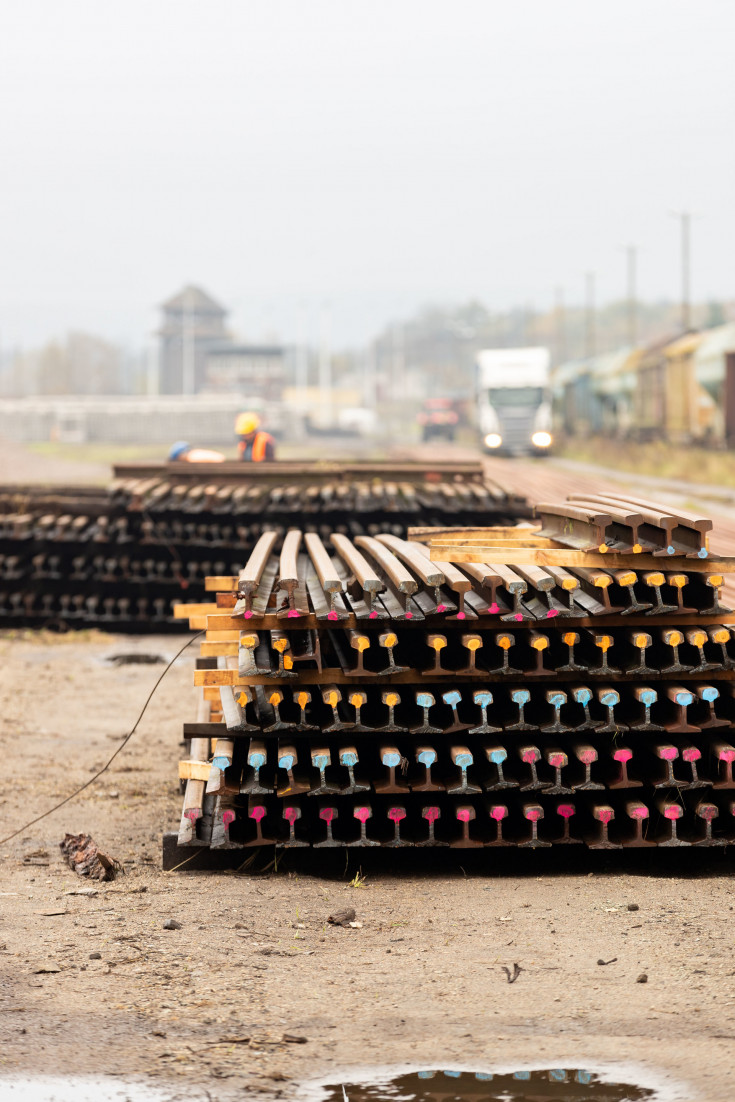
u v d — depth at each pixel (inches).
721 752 839.1
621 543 861.8
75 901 807.1
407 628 870.4
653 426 6151.6
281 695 858.8
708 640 874.8
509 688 866.8
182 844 879.7
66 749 1278.3
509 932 736.3
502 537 1069.1
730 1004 593.9
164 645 1966.0
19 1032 569.6
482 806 887.7
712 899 798.5
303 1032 575.5
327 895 831.7
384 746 867.4
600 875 886.4
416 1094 505.4
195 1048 554.6
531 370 5777.6
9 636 2018.9
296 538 1139.3
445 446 7455.7
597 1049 546.6
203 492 2027.6
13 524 2025.1
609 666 871.7
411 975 658.2
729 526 2212.1
